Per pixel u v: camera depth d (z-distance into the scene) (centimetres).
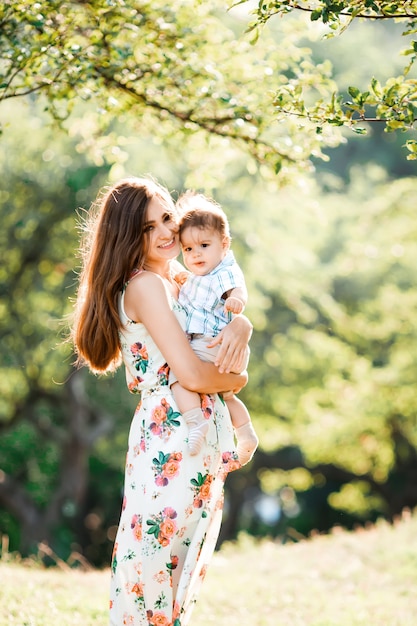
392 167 2600
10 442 2109
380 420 2064
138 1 623
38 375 1834
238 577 936
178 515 405
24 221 1559
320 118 474
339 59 2097
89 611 708
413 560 955
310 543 1105
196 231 431
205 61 657
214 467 419
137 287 417
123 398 1920
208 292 429
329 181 2106
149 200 428
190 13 645
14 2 543
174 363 407
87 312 434
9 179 1544
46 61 594
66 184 1530
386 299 2006
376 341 2172
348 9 470
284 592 853
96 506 2414
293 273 1791
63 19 592
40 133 1462
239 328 416
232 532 2481
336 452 2173
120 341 430
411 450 2231
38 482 2119
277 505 2869
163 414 414
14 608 662
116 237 424
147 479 410
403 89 450
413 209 1964
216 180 753
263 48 699
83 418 1902
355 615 746
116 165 757
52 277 1667
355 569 941
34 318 1688
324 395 2098
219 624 720
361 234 2016
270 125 637
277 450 2538
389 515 2395
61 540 1967
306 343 2012
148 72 638
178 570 411
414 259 1966
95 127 756
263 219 1661
